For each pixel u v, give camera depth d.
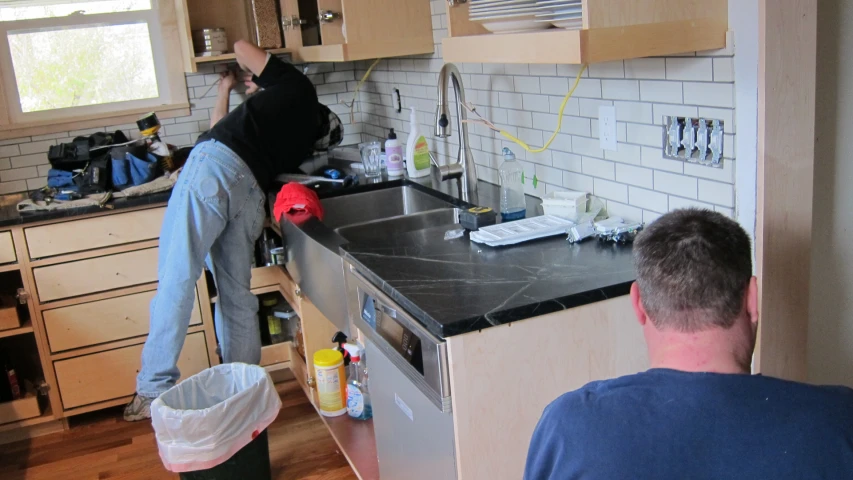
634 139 2.12
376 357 2.12
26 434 3.44
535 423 1.75
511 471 1.76
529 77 2.59
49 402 3.54
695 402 0.99
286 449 3.11
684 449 0.98
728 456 0.97
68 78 3.81
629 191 2.18
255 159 3.09
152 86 3.95
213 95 3.98
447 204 2.80
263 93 3.19
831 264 1.92
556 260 1.96
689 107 1.90
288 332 3.72
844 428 0.98
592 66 2.25
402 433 2.01
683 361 1.08
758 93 1.69
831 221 1.89
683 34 1.73
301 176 3.32
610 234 2.07
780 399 0.99
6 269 3.23
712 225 1.12
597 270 1.86
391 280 1.91
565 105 2.41
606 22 1.66
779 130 1.71
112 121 3.84
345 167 3.56
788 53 1.68
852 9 1.77
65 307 3.34
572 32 1.67
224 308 3.26
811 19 1.68
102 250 3.34
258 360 3.38
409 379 1.87
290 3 3.77
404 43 3.18
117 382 3.48
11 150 3.72
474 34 2.30
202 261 3.03
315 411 3.42
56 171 3.49
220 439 2.59
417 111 3.51
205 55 3.73
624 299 1.77
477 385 1.68
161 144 3.58
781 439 0.96
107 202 3.30
